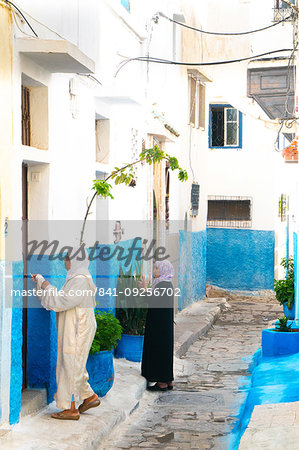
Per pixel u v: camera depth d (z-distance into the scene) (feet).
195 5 48.98
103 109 29.60
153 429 23.00
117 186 31.76
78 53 20.59
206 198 57.62
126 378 27.76
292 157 39.93
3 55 18.40
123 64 33.55
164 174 42.22
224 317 50.21
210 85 54.70
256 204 61.72
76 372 21.27
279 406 22.40
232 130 62.23
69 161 24.80
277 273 63.21
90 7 27.55
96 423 21.31
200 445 21.36
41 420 21.06
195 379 30.71
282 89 47.14
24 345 22.65
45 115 22.36
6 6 18.53
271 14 48.91
